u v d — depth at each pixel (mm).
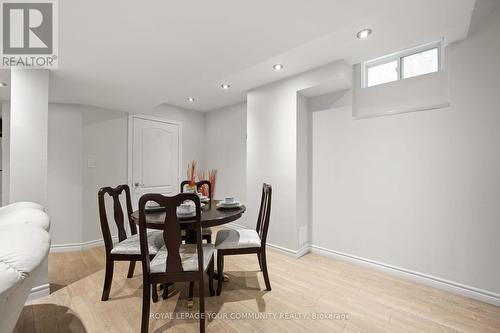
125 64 2057
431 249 2229
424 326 1676
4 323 798
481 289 1980
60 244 3176
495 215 1917
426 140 2254
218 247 2053
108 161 3574
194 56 1934
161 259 1723
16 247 790
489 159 1940
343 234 2824
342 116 2824
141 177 3959
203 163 4910
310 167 3113
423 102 2271
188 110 4652
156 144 4164
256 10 1379
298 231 2943
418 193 2299
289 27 1557
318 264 2732
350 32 2012
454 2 1633
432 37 2088
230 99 4035
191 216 1896
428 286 2232
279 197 3076
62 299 2006
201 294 1592
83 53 1847
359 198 2691
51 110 3152
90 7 1321
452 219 2117
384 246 2516
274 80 3096
